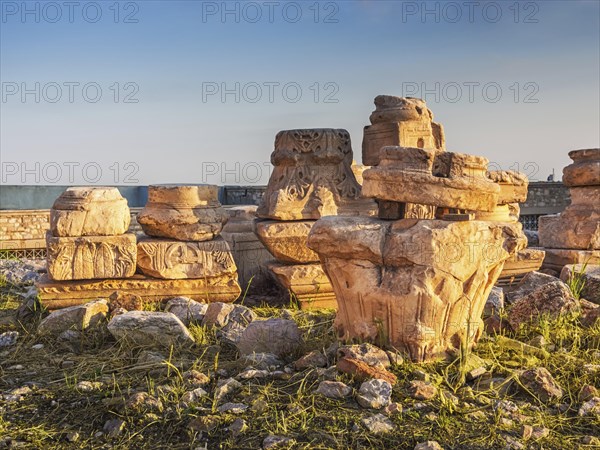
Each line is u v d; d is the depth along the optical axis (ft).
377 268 15.75
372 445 11.59
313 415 12.58
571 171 27.22
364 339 15.84
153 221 21.77
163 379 14.69
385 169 15.98
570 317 18.47
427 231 15.21
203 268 21.56
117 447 11.76
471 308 15.93
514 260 25.07
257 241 26.89
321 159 23.45
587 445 11.78
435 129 28.30
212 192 22.68
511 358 15.93
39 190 54.65
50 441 12.09
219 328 18.69
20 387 14.65
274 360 15.70
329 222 16.12
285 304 23.25
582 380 14.39
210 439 11.93
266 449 11.43
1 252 41.52
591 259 26.04
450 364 14.98
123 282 20.93
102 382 14.75
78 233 20.53
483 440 11.78
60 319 18.72
